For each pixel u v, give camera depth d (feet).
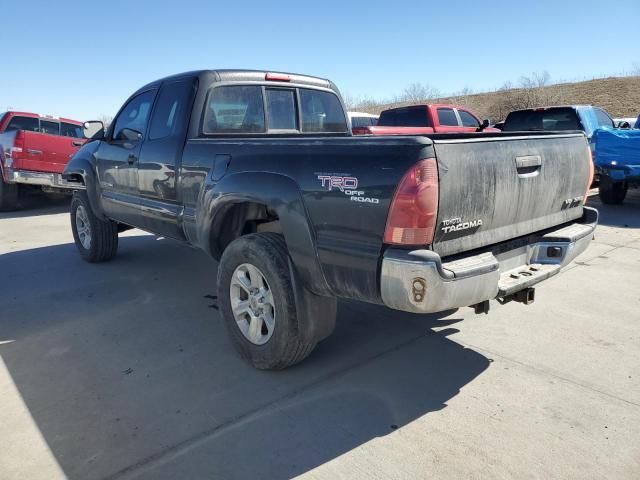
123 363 12.03
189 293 17.02
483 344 12.89
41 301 16.25
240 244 11.19
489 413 9.84
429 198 8.42
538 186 10.96
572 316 14.62
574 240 11.42
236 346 11.95
